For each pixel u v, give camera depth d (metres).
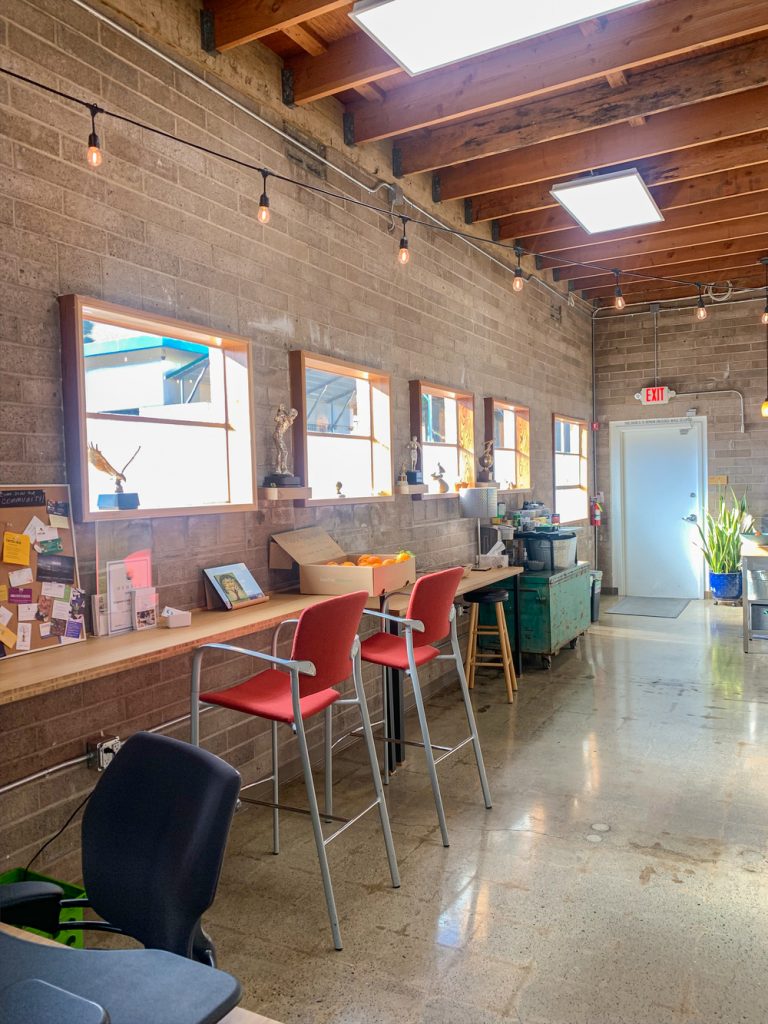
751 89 4.16
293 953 2.21
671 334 8.40
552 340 7.46
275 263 3.63
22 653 2.36
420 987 2.05
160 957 1.16
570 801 3.23
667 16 3.37
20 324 2.46
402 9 2.77
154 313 2.92
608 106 4.07
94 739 2.65
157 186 2.97
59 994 0.99
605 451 8.77
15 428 2.44
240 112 3.42
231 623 2.86
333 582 3.53
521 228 5.95
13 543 2.39
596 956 2.16
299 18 3.01
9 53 2.42
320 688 2.42
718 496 8.30
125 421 2.97
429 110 3.95
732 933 2.27
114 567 2.72
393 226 4.65
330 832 3.00
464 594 5.02
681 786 3.36
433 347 5.14
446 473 5.50
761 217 5.92
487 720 4.40
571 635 5.88
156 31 2.98
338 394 4.33
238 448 3.40
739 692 4.80
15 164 2.44
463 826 3.03
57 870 2.53
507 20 2.85
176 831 1.32
